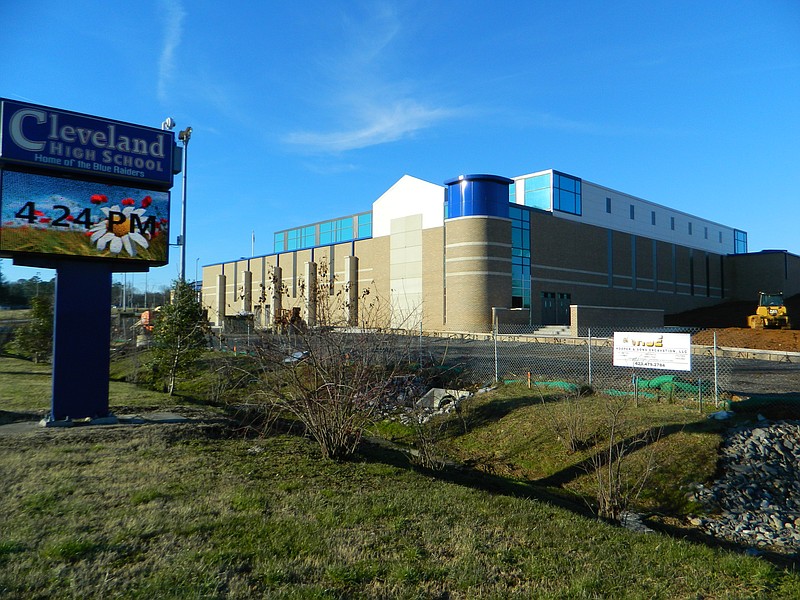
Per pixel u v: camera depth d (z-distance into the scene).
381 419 11.30
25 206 10.43
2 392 14.89
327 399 8.28
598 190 47.72
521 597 3.89
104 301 11.18
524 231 40.12
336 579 4.05
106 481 6.43
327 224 59.75
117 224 11.22
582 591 3.96
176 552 4.40
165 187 12.05
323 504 5.82
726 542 6.92
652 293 53.12
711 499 8.05
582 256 45.12
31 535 4.65
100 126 11.11
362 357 8.38
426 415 13.25
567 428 11.01
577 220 45.12
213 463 7.46
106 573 3.98
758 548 6.72
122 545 4.49
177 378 17.84
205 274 69.94
